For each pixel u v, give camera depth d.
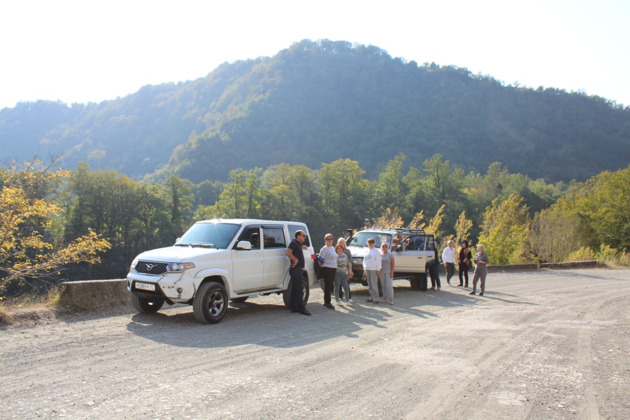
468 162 197.88
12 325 7.80
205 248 9.12
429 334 8.42
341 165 104.75
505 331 8.85
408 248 15.37
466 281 17.91
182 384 5.16
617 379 5.84
